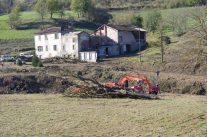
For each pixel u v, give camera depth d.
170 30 99.12
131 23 112.56
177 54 72.19
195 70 61.72
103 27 91.62
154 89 48.69
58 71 61.53
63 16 129.00
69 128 29.97
